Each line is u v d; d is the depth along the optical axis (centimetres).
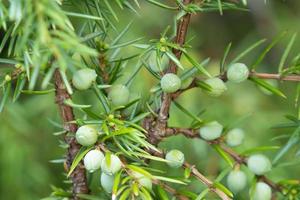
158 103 34
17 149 62
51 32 28
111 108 33
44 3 28
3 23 29
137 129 33
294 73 35
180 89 34
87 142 31
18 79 32
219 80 34
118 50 35
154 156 34
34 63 28
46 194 62
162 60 33
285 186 35
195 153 52
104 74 34
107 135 32
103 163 31
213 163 50
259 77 35
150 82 61
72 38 28
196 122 35
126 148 33
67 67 28
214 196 37
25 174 62
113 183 32
